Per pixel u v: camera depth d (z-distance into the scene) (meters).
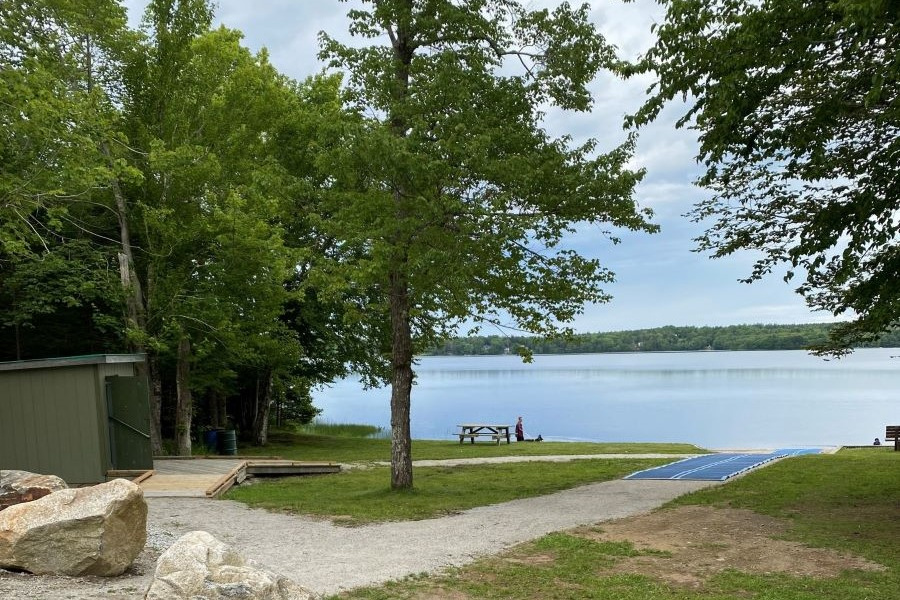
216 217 18.14
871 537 9.52
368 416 55.09
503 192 12.55
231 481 15.17
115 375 14.87
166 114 19.64
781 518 10.87
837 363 173.38
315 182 21.41
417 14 13.39
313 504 12.66
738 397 62.41
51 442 13.32
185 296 20.02
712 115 10.00
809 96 11.99
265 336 21.38
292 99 21.89
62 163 13.18
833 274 13.60
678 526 10.42
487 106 13.23
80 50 17.86
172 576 4.91
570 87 13.95
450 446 26.83
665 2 9.89
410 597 6.77
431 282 12.57
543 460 21.19
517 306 14.09
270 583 5.11
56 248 19.28
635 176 12.73
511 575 7.66
